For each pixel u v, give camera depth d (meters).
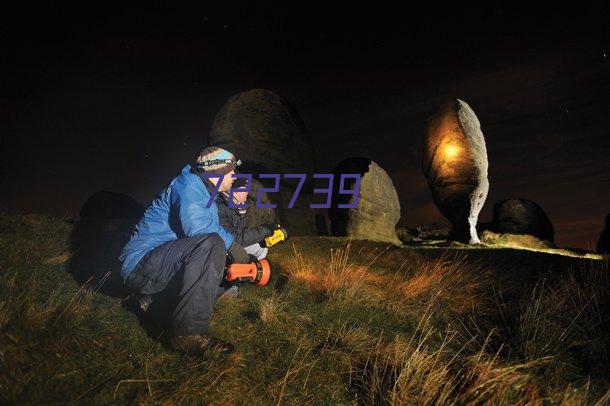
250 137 8.20
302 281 4.97
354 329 3.99
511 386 3.25
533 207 10.18
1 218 5.59
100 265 4.55
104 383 2.88
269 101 8.47
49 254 4.67
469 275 5.54
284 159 8.31
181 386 2.94
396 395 3.08
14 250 4.54
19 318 3.15
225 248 3.44
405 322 4.26
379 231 8.74
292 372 3.26
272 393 3.08
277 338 3.71
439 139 9.09
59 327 3.21
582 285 5.05
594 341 3.91
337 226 8.65
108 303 3.81
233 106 8.37
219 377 3.07
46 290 3.83
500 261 6.13
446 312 4.54
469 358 3.58
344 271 5.23
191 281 3.29
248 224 7.10
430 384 3.19
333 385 3.27
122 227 5.76
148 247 3.52
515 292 5.04
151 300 3.57
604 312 4.42
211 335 3.56
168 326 3.58
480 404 3.12
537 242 9.48
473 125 9.27
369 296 4.64
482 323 4.32
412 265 5.98
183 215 3.41
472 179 8.95
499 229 10.10
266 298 4.46
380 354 3.63
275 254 6.11
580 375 3.51
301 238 7.04
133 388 2.89
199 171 3.57
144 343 3.37
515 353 3.77
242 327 3.82
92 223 5.86
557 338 3.96
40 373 2.80
